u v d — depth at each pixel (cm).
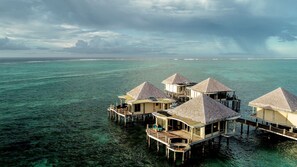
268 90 7794
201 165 2859
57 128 4050
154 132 3241
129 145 3406
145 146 3369
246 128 4078
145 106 4238
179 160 2947
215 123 3181
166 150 3003
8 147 3269
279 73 13650
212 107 3216
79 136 3722
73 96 6569
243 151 3238
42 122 4338
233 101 5231
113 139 3622
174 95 5812
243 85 8838
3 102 5716
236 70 15762
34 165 2817
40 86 8019
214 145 3391
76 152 3177
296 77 11581
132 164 2878
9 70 13200
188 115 3156
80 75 11538
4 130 3891
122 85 8544
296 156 3116
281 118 3662
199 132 3091
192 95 5394
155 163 2892
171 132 3231
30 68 14862
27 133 3791
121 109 4378
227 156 3094
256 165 2891
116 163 2900
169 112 3391
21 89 7381
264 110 3844
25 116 4662
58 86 8106
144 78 10731
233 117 3278
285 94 3809
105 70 14712
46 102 5812
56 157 3027
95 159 2995
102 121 4456
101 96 6619
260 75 12512
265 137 3688
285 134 3319
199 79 10825
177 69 16338
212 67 18700
